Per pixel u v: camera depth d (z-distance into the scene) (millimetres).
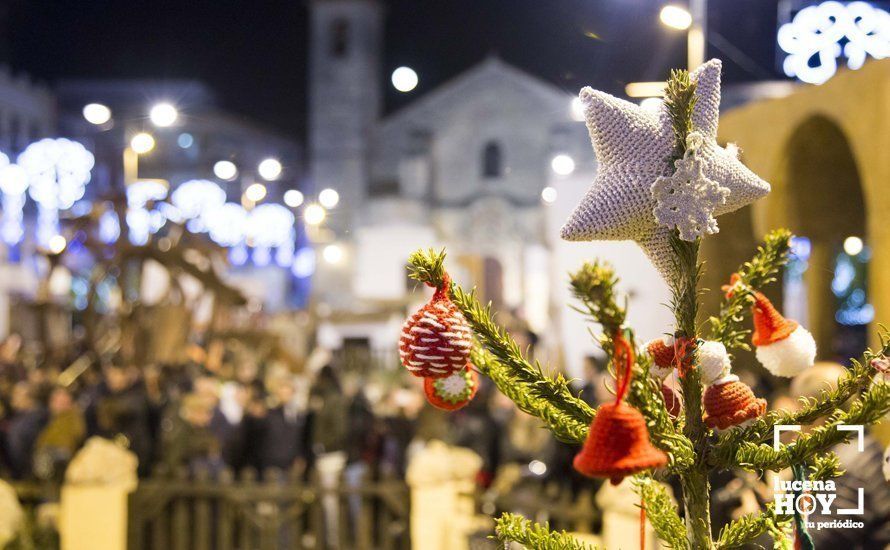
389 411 10539
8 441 8523
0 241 25797
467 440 7156
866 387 1595
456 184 35375
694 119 1548
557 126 33281
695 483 1554
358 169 35812
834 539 2621
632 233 1545
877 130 5051
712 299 5270
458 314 1591
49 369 12797
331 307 34094
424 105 35875
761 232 5973
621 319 1305
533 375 1594
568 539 1642
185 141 37719
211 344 15492
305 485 6695
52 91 44562
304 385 14320
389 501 6660
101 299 20062
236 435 7922
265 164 13719
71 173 29391
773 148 6164
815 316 8586
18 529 6113
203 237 16391
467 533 5879
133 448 7688
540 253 34312
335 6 36344
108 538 6746
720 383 1550
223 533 6605
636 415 1324
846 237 6430
